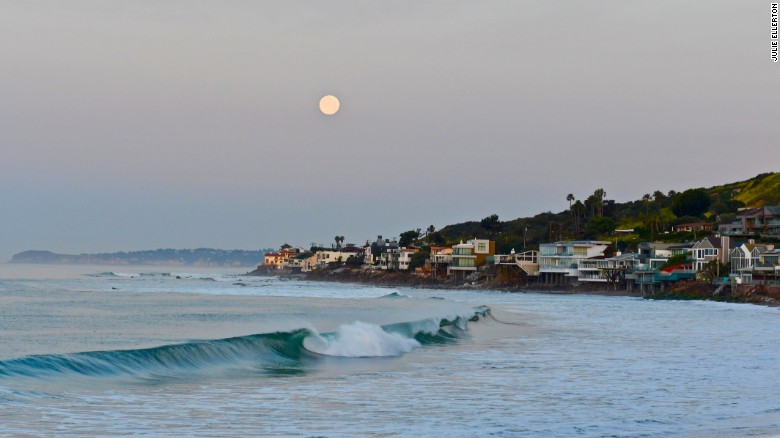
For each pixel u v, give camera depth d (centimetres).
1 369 4934
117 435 3638
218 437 3700
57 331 8875
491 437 3838
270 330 8669
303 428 3966
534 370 6538
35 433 3578
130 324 10169
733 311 17938
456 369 6531
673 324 13025
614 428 4091
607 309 18200
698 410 4669
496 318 13775
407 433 3900
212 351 6438
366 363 6844
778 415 4531
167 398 4697
